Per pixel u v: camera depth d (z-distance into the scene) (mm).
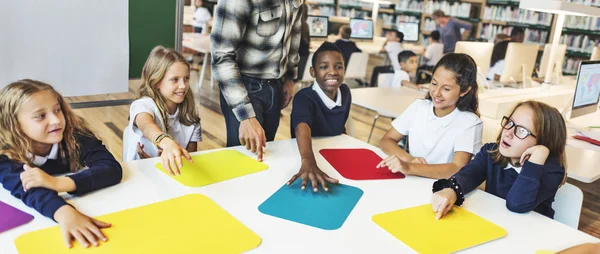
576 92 2600
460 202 1193
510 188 1330
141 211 1027
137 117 1545
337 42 5762
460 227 1066
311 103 1758
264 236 958
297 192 1203
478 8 7117
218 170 1329
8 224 929
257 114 1771
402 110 2707
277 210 1086
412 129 1778
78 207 1024
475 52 3701
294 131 1714
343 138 1816
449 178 1314
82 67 2779
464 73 1575
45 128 1134
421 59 6496
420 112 1760
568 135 2375
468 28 6531
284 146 1627
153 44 3039
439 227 1059
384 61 7066
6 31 2463
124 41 2900
